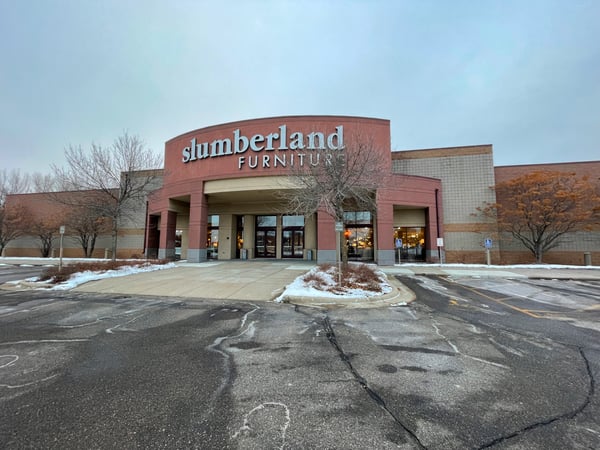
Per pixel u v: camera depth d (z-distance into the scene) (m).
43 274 11.67
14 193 30.44
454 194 20.50
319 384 3.40
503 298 8.73
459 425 2.62
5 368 3.83
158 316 6.56
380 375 3.65
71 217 24.81
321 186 10.80
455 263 19.80
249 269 15.27
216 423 2.64
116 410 2.86
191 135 19.83
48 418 2.72
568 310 7.27
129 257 25.62
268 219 23.16
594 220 18.78
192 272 14.03
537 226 18.44
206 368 3.85
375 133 17.62
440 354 4.36
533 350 4.54
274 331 5.47
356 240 21.41
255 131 18.03
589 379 3.57
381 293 8.58
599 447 2.34
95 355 4.30
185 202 22.97
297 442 2.38
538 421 2.69
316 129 17.22
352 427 2.59
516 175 20.42
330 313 6.85
